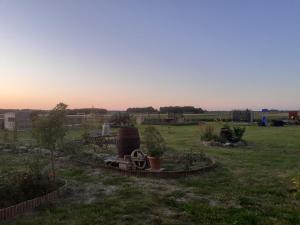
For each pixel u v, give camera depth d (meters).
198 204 8.04
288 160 14.73
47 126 9.42
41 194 8.28
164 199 8.42
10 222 6.84
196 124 46.75
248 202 8.22
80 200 8.39
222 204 8.12
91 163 13.23
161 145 12.52
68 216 7.18
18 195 7.79
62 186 9.13
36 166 9.70
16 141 21.08
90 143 19.42
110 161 12.84
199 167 12.60
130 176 11.25
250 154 16.59
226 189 9.51
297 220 7.03
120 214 7.34
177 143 22.12
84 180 10.66
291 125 44.47
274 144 21.20
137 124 46.16
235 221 6.84
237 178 11.02
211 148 19.23
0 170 11.68
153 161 11.97
